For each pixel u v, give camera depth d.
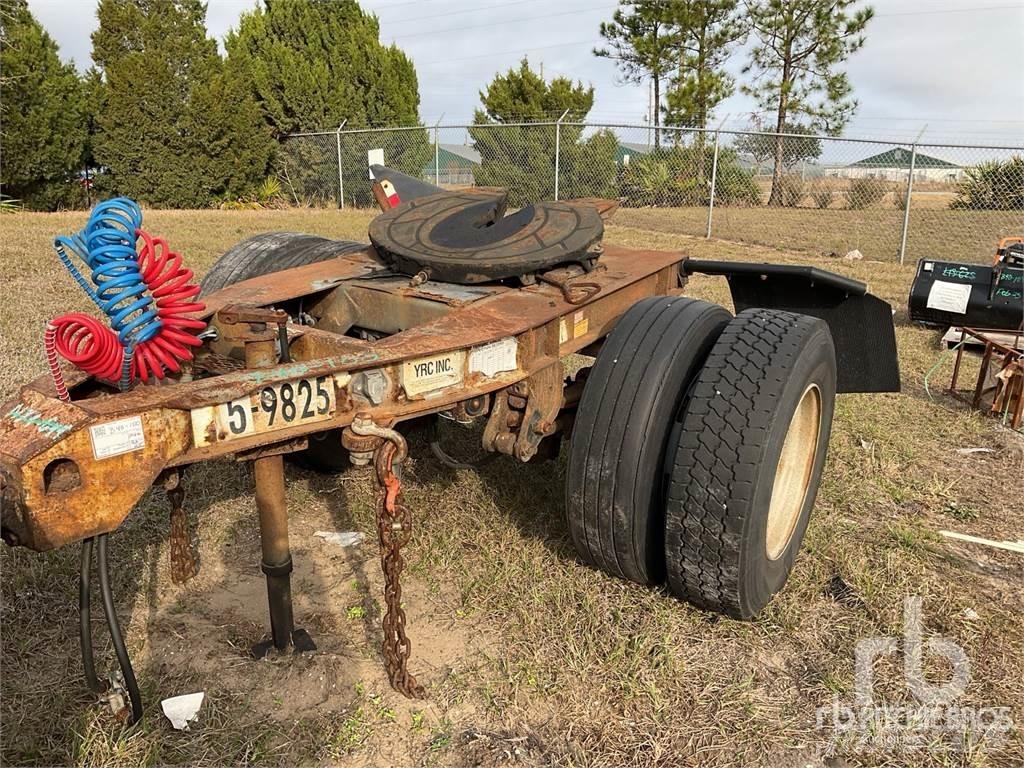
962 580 3.24
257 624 2.83
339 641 2.76
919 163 16.44
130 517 3.43
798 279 3.73
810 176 17.83
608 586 3.05
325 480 3.95
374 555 3.32
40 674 2.48
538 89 23.67
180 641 2.70
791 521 3.09
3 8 17.36
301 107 21.55
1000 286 7.20
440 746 2.30
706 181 18.08
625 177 18.16
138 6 20.53
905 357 6.65
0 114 14.20
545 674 2.59
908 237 14.53
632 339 2.86
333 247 4.18
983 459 4.55
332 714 2.41
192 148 20.38
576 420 2.82
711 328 3.02
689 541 2.66
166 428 1.90
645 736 2.36
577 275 3.17
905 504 3.93
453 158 20.75
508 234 3.23
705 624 2.89
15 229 12.59
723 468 2.58
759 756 2.31
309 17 21.64
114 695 2.29
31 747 2.18
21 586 2.87
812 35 24.62
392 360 2.24
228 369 2.70
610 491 2.74
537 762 2.26
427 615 2.91
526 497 3.72
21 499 1.74
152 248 2.08
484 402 2.71
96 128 20.25
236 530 3.44
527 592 3.00
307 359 2.55
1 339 5.68
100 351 1.97
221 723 2.33
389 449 2.17
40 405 1.88
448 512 3.60
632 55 27.36
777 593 3.06
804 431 3.14
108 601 2.06
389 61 23.17
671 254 3.87
